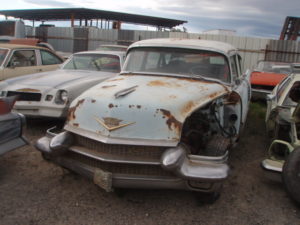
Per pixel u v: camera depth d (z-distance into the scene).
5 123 4.08
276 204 3.76
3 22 20.02
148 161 3.19
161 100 3.41
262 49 18.20
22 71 7.97
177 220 3.34
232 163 4.92
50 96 5.57
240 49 18.42
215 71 4.50
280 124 4.56
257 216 3.49
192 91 3.78
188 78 4.39
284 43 17.92
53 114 5.54
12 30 19.58
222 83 4.40
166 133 3.24
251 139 6.12
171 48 4.71
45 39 22.84
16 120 4.26
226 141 3.70
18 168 4.38
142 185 3.26
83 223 3.21
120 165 3.28
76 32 21.66
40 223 3.17
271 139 5.66
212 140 3.69
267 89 8.94
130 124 3.27
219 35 18.55
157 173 3.26
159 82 4.07
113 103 3.37
